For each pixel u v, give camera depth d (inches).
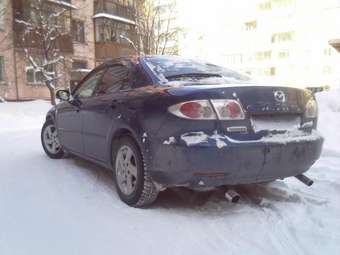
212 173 112.2
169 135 114.4
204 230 112.7
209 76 146.0
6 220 117.0
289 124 125.1
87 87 176.4
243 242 104.8
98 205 132.2
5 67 751.7
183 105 112.9
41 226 112.8
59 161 202.2
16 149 242.1
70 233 108.3
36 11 705.6
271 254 97.8
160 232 110.7
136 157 127.6
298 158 123.3
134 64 148.5
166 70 143.6
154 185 125.5
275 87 123.2
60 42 792.9
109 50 956.6
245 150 112.3
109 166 148.5
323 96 336.2
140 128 123.3
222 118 113.0
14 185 154.7
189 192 147.8
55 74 725.3
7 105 617.3
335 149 210.8
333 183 155.1
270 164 117.8
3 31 745.0
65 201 135.6
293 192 146.9
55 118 200.7
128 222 117.6
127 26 975.6
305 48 1924.2
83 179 164.7
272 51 2028.8
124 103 135.1
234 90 116.1
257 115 118.5
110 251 98.3
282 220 119.8
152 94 124.1
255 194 146.4
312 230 112.0
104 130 146.3
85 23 936.3
